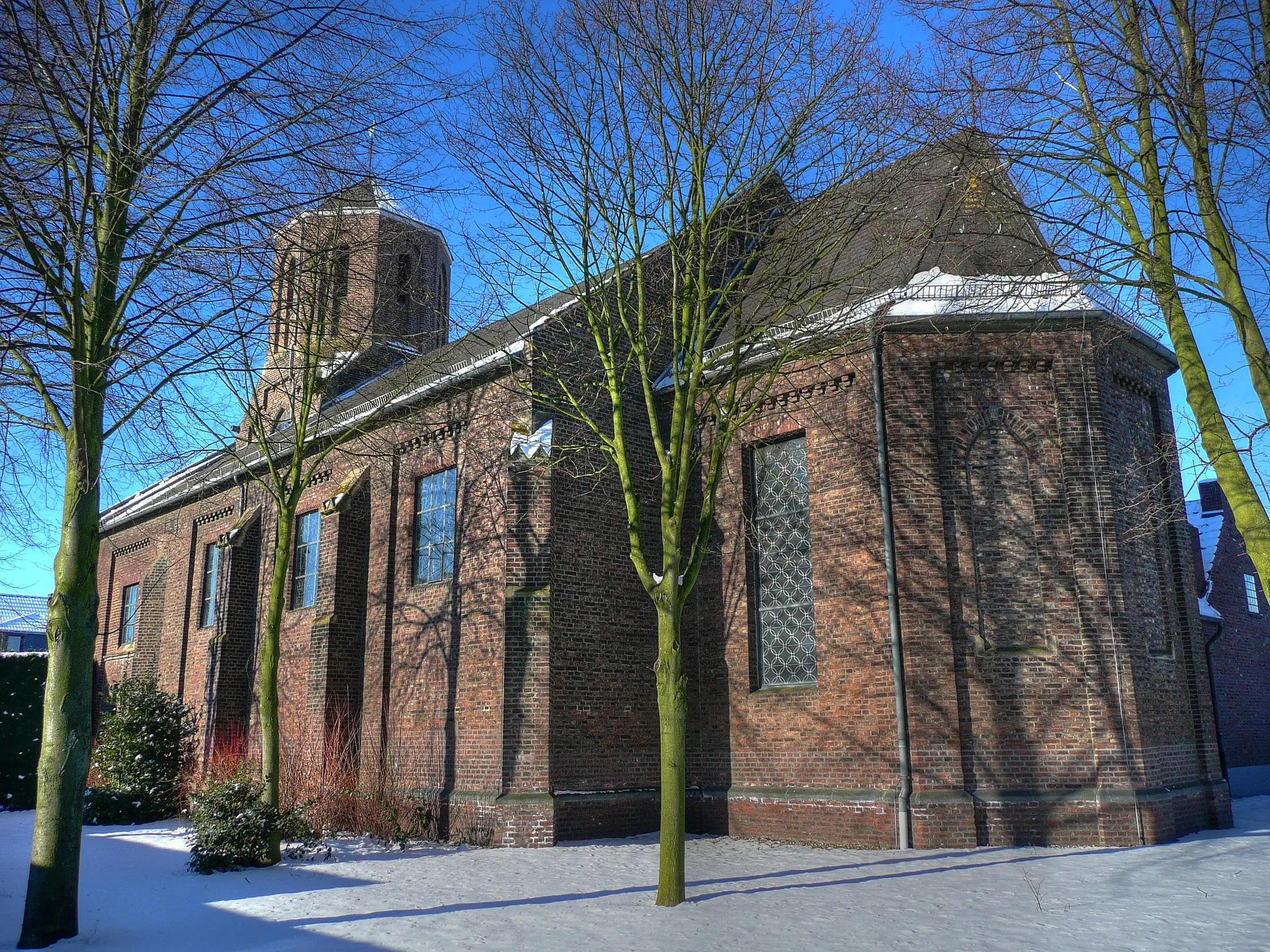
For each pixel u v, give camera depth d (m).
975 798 13.77
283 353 18.66
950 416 15.16
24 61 8.38
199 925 9.86
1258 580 25.45
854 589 15.00
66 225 8.97
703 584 17.23
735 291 14.12
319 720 19.02
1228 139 9.05
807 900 10.28
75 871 9.34
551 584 16.11
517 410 17.05
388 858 14.25
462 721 16.78
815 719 15.14
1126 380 16.48
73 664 9.50
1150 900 9.92
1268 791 23.11
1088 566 14.49
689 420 11.46
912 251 15.46
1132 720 13.93
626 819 16.25
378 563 19.72
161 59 9.12
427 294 18.83
